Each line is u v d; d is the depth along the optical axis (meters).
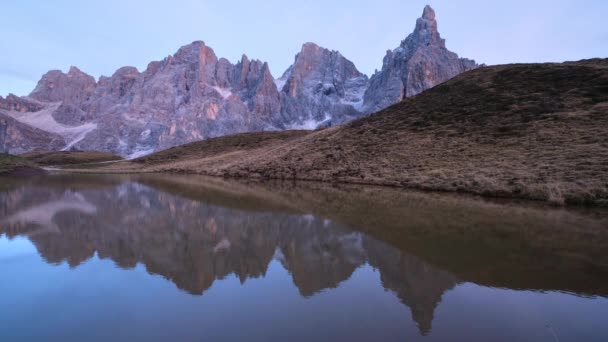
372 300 7.76
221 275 9.48
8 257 11.18
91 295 8.05
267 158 64.94
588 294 8.02
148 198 27.92
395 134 50.84
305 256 11.30
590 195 21.77
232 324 6.59
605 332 6.30
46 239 13.62
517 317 6.88
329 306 7.44
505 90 51.62
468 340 6.00
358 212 19.98
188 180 52.81
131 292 8.25
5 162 78.69
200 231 15.23
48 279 9.15
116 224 16.84
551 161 28.77
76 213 20.20
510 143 35.91
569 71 50.75
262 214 19.72
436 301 7.68
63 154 173.25
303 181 44.62
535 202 23.06
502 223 16.27
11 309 7.29
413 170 37.03
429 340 5.98
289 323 6.64
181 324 6.61
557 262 10.30
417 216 18.36
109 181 51.59
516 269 9.70
